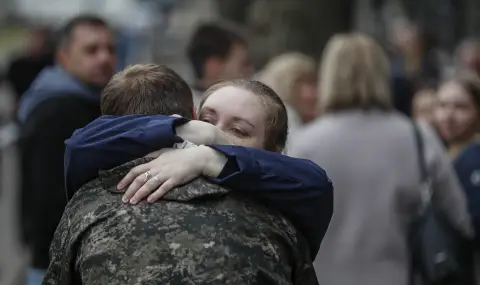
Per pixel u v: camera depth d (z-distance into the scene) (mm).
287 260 3367
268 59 17938
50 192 6305
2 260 12367
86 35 6684
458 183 6477
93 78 6688
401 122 6418
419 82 16078
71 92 6422
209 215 3271
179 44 32969
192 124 3484
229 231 3244
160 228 3227
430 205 6465
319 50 18281
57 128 6320
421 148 6352
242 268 3197
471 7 28891
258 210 3359
